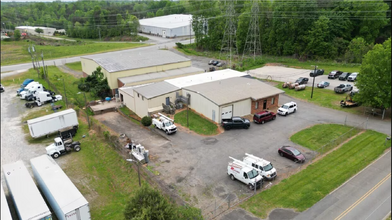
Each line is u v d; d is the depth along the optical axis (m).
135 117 48.97
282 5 91.31
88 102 55.28
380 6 90.25
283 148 33.44
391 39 41.97
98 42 135.12
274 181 28.58
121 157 34.03
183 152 34.97
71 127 42.78
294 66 83.06
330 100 52.75
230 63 82.12
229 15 90.00
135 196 20.94
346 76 64.81
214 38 109.62
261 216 23.61
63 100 57.50
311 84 63.59
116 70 59.06
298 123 43.09
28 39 140.88
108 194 28.48
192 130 41.16
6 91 65.75
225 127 40.97
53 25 179.12
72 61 94.38
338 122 43.00
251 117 45.75
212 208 24.81
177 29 137.88
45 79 72.00
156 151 35.34
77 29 152.62
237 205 25.12
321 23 85.94
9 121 48.16
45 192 25.89
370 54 43.12
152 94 47.09
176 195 26.45
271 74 74.19
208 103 44.00
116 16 153.12
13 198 23.73
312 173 29.56
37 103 54.88
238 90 47.84
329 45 87.31
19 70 84.38
